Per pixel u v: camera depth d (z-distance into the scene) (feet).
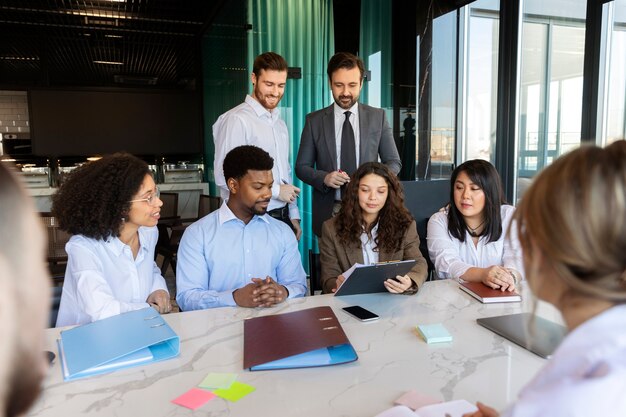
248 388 3.04
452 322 4.28
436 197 8.17
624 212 1.41
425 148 13.28
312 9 12.89
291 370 3.30
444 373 3.24
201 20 18.48
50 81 21.40
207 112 20.98
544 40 10.36
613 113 9.15
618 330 1.42
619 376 1.30
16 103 22.41
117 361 3.37
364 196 6.08
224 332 4.08
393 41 13.51
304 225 13.41
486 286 5.35
